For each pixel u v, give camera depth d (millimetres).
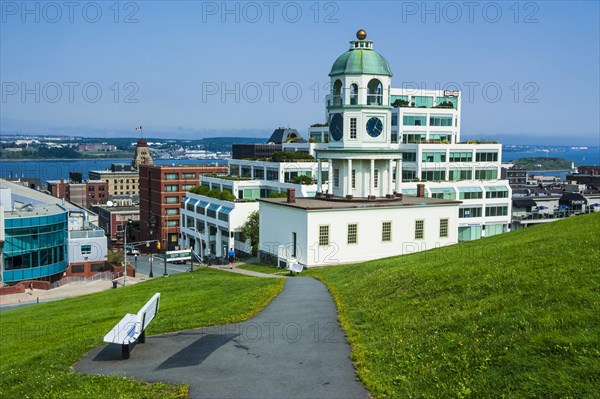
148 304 21891
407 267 31188
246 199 101062
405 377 16953
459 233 114312
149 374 18922
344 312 25422
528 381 14836
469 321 19422
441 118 128875
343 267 44312
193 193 116500
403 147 118750
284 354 20203
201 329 24297
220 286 39344
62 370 19906
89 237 105812
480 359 16625
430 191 110562
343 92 60500
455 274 25375
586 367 14570
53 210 99562
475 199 114688
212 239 105812
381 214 58906
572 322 16891
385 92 60875
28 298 77938
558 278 20734
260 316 26062
